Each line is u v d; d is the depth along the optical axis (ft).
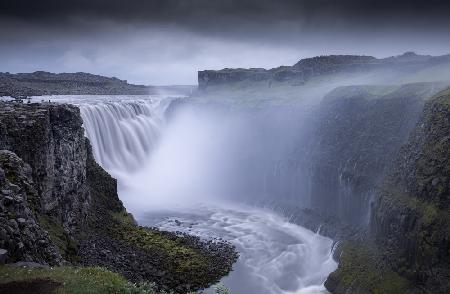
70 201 193.77
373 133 270.87
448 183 166.50
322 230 264.31
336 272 202.49
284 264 223.92
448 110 185.47
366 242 217.36
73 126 205.67
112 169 347.15
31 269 88.58
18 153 152.56
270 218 303.48
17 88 629.92
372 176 250.57
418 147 199.52
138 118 426.10
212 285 187.21
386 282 178.19
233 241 251.39
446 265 156.56
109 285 86.99
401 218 183.93
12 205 106.32
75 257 158.51
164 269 184.65
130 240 209.05
